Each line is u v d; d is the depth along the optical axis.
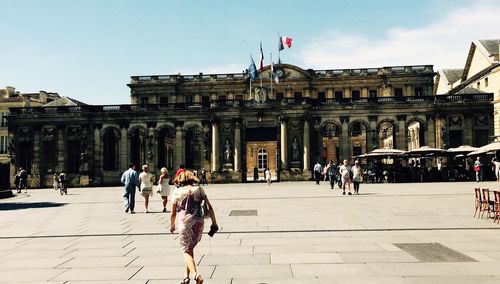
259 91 73.38
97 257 13.40
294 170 71.81
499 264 11.55
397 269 11.19
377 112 73.00
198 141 79.06
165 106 75.94
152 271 11.49
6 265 12.51
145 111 76.00
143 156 76.62
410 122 72.75
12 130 77.56
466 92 73.94
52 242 16.41
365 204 28.58
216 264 12.11
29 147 77.56
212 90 93.56
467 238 15.41
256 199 34.75
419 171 61.41
